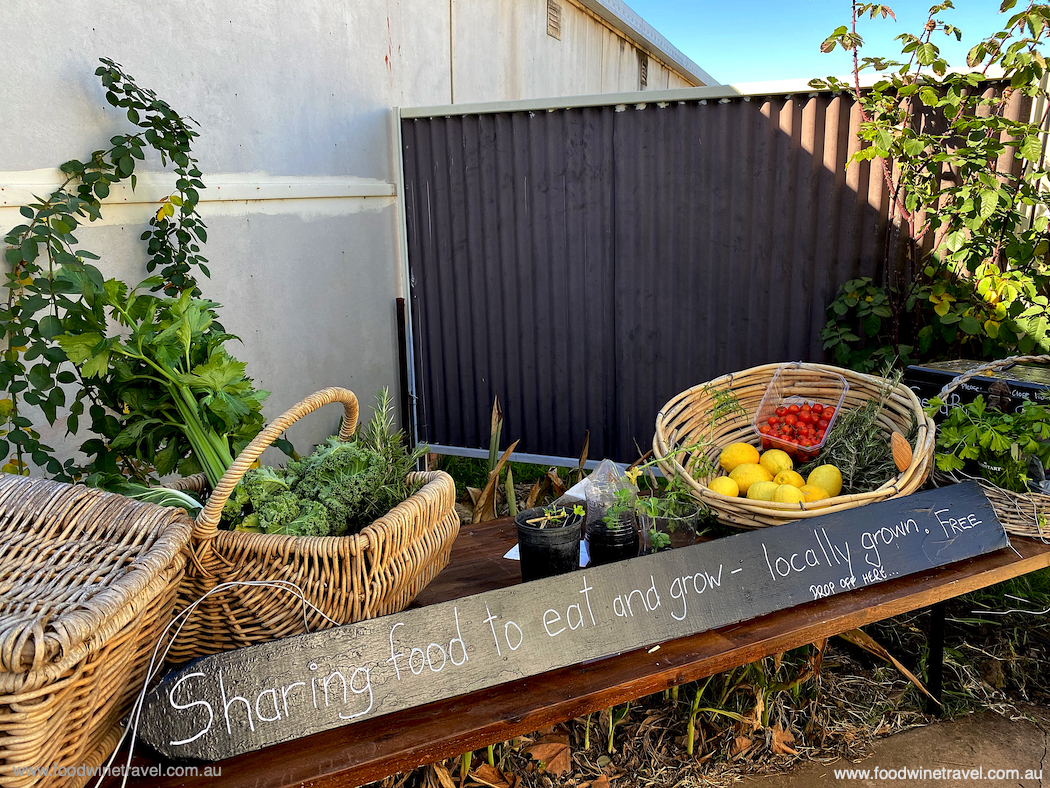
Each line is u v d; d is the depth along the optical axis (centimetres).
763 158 341
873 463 212
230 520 145
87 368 171
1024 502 190
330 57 357
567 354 402
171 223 263
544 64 607
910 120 319
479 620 135
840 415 235
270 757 118
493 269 405
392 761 119
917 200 300
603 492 172
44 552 113
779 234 348
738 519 183
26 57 222
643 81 847
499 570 184
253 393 189
